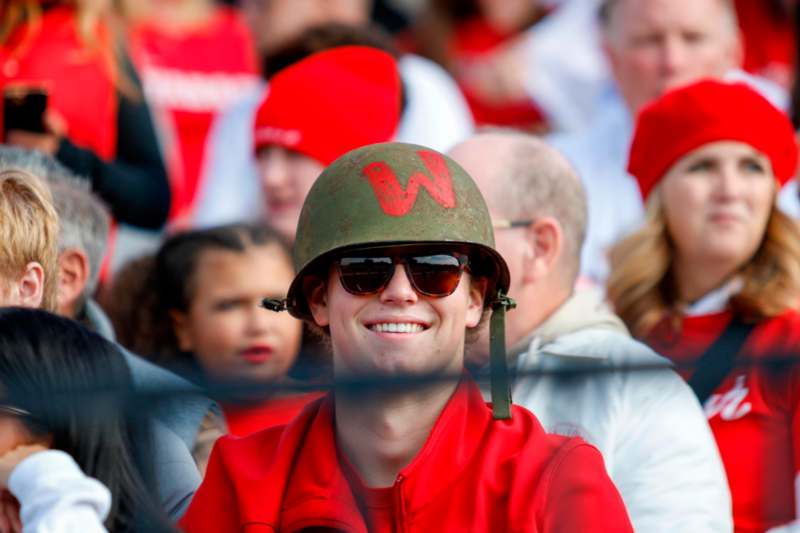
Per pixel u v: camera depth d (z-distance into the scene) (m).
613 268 15.59
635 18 19.81
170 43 22.77
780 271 14.91
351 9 24.70
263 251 15.05
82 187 13.96
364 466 10.46
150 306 15.22
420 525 10.19
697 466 11.71
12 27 17.97
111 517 9.91
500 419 10.48
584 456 10.34
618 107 20.72
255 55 23.55
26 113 16.80
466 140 14.36
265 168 18.30
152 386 10.99
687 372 11.95
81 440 9.85
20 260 11.73
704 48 19.81
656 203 15.47
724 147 15.28
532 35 24.41
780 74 24.19
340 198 10.23
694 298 15.12
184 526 10.55
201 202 21.50
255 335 14.94
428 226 10.12
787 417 11.85
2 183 11.84
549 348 12.72
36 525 9.34
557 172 13.99
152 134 18.75
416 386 10.27
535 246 13.77
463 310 10.41
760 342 14.23
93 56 18.17
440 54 24.61
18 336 9.91
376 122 18.34
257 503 10.38
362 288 10.21
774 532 12.01
